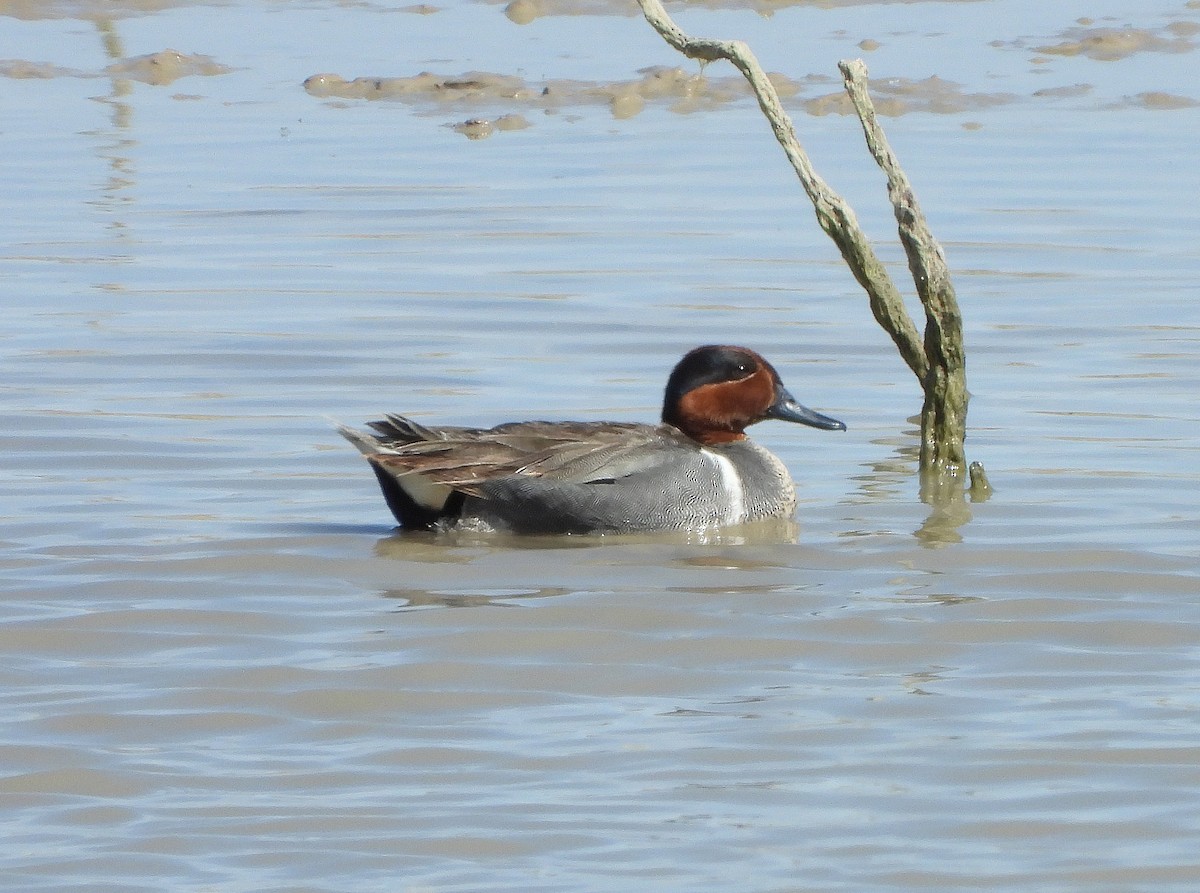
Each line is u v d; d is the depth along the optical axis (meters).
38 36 33.41
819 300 21.09
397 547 13.76
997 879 8.67
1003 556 13.35
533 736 10.27
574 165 26.78
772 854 8.90
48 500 14.73
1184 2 34.84
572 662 11.38
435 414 17.20
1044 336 19.48
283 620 12.13
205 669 11.26
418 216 24.56
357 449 14.75
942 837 9.06
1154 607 12.26
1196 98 29.50
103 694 10.87
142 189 25.88
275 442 16.41
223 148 27.83
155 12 34.97
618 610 12.30
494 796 9.51
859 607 12.32
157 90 30.86
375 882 8.65
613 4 34.91
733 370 14.88
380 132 28.62
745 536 14.05
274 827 9.18
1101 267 21.92
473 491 13.98
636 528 14.04
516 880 8.66
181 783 9.68
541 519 14.00
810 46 32.44
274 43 33.31
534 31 33.66
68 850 8.96
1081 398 17.48
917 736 10.20
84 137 28.39
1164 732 10.20
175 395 17.73
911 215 15.34
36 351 19.12
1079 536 13.80
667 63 31.45
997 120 28.61
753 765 9.85
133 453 15.99
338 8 35.59
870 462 15.96
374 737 10.27
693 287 21.56
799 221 24.22
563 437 14.27
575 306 20.84
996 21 33.94
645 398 17.75
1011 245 22.86
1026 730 10.26
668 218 24.36
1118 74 30.80
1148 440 16.20
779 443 16.58
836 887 8.59
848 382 18.38
